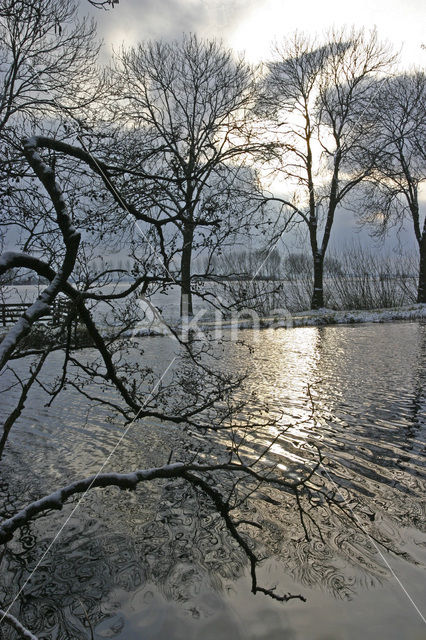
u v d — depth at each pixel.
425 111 25.11
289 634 3.46
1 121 7.73
